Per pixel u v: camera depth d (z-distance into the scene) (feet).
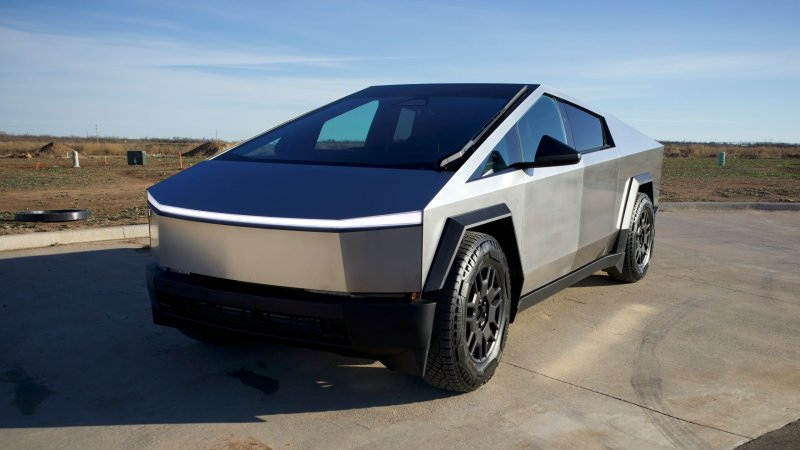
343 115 13.37
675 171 80.89
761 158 155.22
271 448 8.60
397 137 11.91
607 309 15.72
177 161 126.52
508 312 11.30
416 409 9.89
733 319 15.12
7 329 13.28
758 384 11.21
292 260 9.17
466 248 9.90
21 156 151.53
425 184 9.87
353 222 9.00
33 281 17.06
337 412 9.75
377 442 8.82
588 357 12.38
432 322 9.32
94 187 54.44
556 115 13.99
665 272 19.93
